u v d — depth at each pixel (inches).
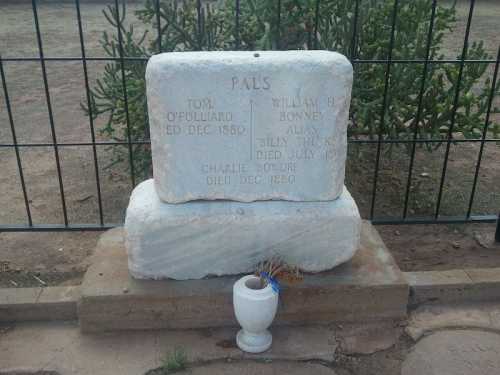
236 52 106.7
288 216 112.2
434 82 168.7
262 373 106.3
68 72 329.1
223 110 105.5
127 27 427.5
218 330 116.4
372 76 165.9
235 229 112.1
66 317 119.6
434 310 124.5
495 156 207.3
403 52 164.6
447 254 144.4
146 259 114.0
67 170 196.4
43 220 161.9
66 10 524.1
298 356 110.2
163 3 164.1
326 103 106.6
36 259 141.3
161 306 113.9
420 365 109.0
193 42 163.3
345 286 115.0
